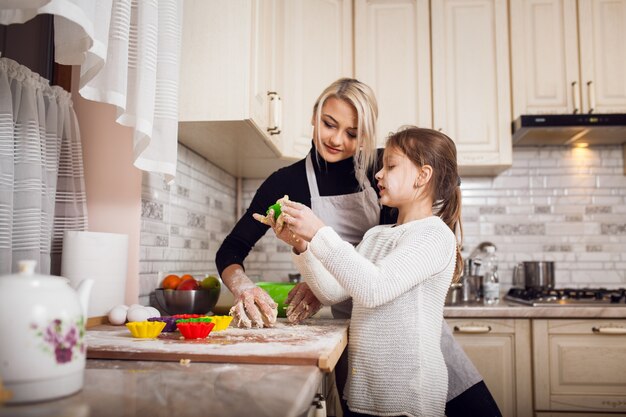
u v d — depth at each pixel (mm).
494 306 2084
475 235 2699
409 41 2486
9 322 539
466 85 2465
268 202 1486
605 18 2473
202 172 2172
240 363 780
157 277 1649
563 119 2320
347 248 985
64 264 1257
